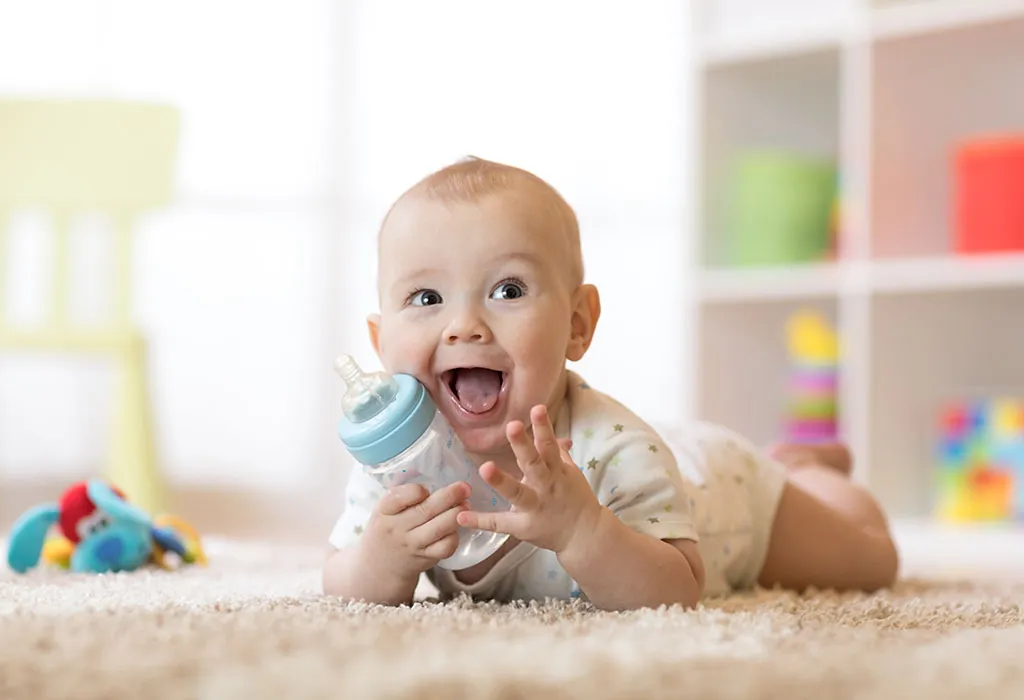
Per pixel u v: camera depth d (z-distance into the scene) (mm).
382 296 956
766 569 1271
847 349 2158
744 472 1236
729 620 778
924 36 2139
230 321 3021
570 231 986
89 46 2979
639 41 3031
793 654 665
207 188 3021
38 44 2961
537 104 3062
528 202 940
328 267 3035
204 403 3004
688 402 2365
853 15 2182
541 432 822
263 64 3039
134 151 2668
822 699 560
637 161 3027
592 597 889
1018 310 2303
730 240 2416
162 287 3010
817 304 2473
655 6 3023
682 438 1231
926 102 2248
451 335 898
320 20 3057
